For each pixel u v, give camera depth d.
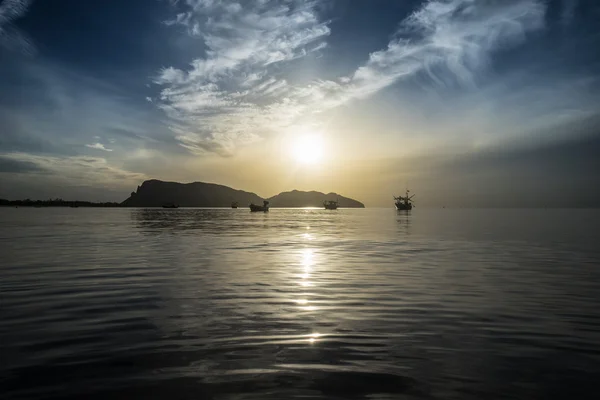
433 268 23.64
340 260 27.20
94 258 27.72
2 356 9.54
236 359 9.33
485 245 38.22
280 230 63.66
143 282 18.92
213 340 10.70
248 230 63.38
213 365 8.97
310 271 22.44
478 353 9.74
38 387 7.87
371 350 9.95
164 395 7.51
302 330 11.59
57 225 77.38
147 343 10.45
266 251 32.78
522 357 9.46
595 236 49.28
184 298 15.64
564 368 8.82
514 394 7.58
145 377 8.33
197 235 51.50
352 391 7.67
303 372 8.57
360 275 21.11
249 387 7.84
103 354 9.66
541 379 8.26
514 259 27.77
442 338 10.89
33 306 14.35
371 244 39.41
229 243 40.03
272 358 9.39
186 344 10.38
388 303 14.88
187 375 8.42
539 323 12.29
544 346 10.25
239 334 11.21
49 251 32.06
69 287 17.70
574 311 13.70
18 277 20.19
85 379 8.23
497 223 89.19
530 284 18.59
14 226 73.19
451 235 52.06
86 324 12.16
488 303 14.88
